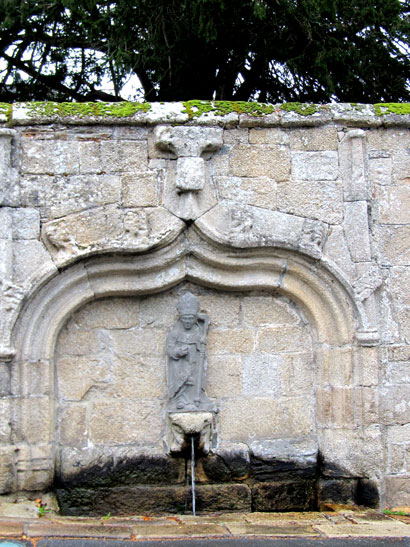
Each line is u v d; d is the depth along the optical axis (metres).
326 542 5.00
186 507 6.34
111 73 10.13
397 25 9.49
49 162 6.23
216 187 6.40
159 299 6.51
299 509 6.48
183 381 6.31
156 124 6.36
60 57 10.89
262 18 8.96
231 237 6.25
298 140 6.56
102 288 6.29
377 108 6.64
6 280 6.00
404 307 6.58
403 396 6.52
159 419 6.42
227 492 6.40
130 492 6.29
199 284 6.55
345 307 6.46
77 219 6.17
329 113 6.57
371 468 6.37
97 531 5.13
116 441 6.35
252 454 6.47
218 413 6.49
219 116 6.40
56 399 6.28
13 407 5.98
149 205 6.29
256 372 6.57
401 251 6.61
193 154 6.29
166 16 9.66
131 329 6.45
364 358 6.41
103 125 6.32
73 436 6.28
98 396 6.37
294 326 6.65
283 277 6.53
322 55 9.49
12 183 6.14
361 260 6.48
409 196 6.66
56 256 6.11
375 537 5.13
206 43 9.73
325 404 6.48
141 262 6.26
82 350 6.37
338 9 9.35
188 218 6.24
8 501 5.92
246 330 6.59
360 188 6.53
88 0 9.12
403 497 6.44
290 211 6.47
